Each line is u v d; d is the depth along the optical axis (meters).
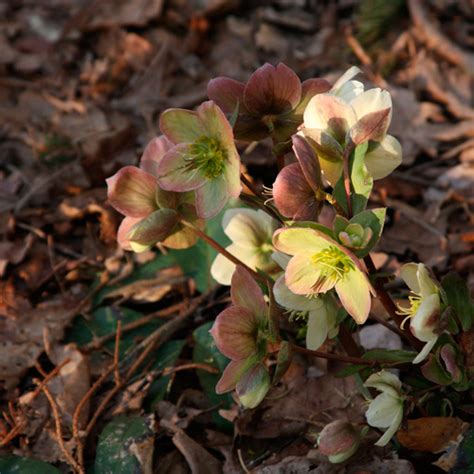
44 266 1.29
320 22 1.64
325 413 1.10
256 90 0.97
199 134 0.97
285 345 0.95
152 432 1.07
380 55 1.54
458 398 1.04
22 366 1.17
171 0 1.67
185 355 1.19
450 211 1.32
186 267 1.25
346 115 0.95
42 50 1.61
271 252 1.06
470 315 0.99
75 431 1.08
